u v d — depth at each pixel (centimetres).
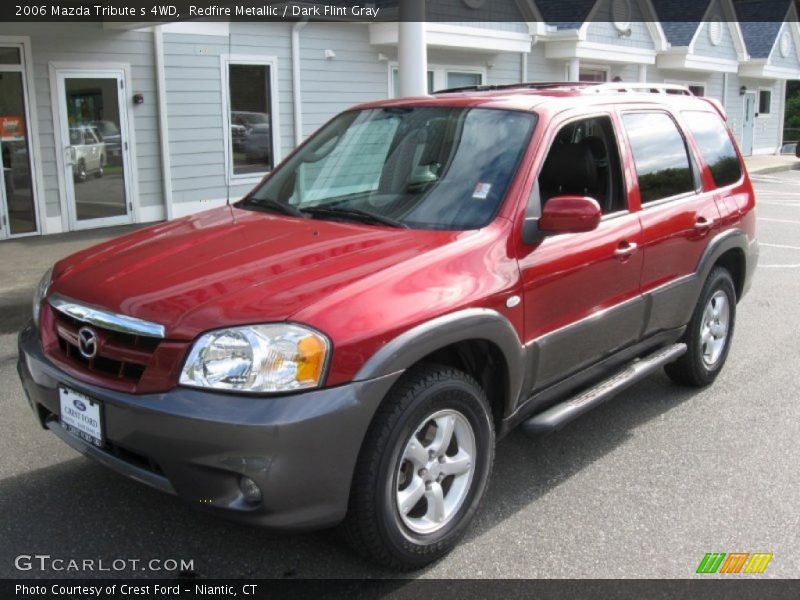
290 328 276
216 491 277
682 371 520
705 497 386
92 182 1156
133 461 298
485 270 333
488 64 1702
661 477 407
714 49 2516
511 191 360
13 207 1088
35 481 388
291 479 272
